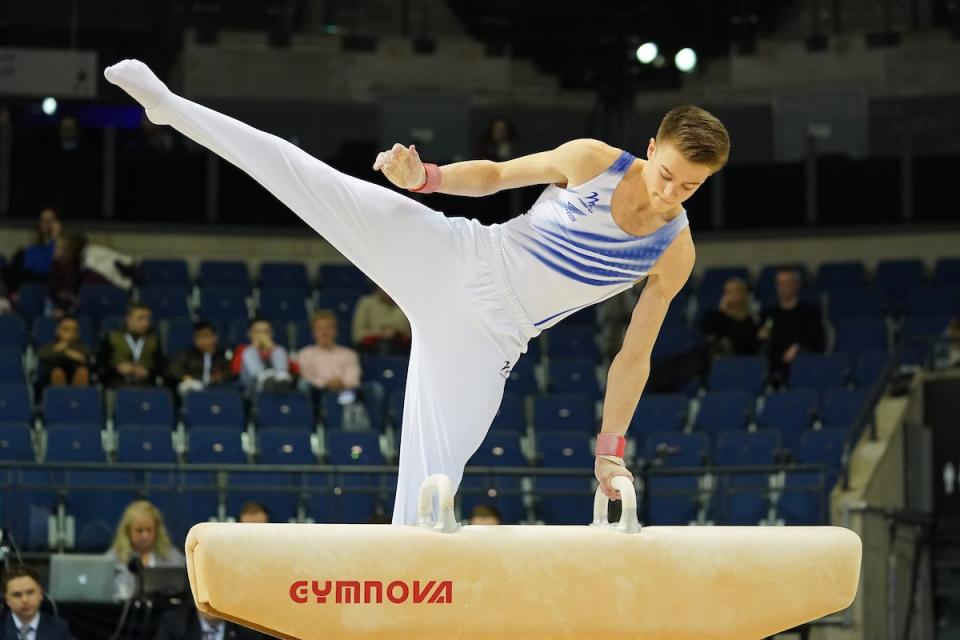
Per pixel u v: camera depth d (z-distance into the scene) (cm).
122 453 2781
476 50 4728
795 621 804
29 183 4175
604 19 4709
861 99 4562
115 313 3606
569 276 971
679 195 914
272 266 3988
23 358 3300
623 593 783
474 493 2533
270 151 941
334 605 750
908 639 2567
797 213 4272
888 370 2947
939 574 2792
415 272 962
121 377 3120
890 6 4588
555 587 775
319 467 2469
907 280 3878
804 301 3544
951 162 4209
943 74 4519
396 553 758
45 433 2806
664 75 4650
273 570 744
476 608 766
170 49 4575
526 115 4672
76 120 4244
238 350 3203
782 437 2984
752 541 800
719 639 797
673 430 3103
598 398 3359
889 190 4231
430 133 4656
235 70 4616
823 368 3275
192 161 4278
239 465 2552
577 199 954
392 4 4738
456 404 985
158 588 2119
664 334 3553
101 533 2603
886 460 2875
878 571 2494
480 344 980
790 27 4638
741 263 4250
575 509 2789
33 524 2622
